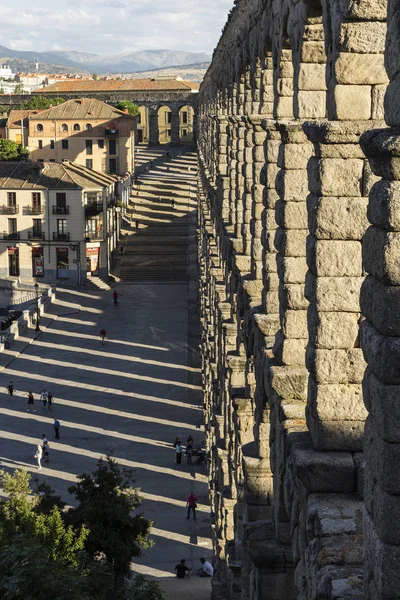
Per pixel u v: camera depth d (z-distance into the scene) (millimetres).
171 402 77125
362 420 14703
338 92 14273
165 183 166500
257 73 28844
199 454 63531
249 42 29859
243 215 30359
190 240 132125
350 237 14219
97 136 160250
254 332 23438
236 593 31500
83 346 95125
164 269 124750
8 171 122688
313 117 17922
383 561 9766
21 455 65250
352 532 12742
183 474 61875
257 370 23000
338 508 13648
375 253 9703
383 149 9125
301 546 14938
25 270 121438
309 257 14711
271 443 19281
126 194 148375
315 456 14586
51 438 68875
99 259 121312
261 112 26469
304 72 17703
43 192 119188
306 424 15875
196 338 96312
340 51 14078
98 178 126375
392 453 9672
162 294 116062
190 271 123062
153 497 58094
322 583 11781
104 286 118438
